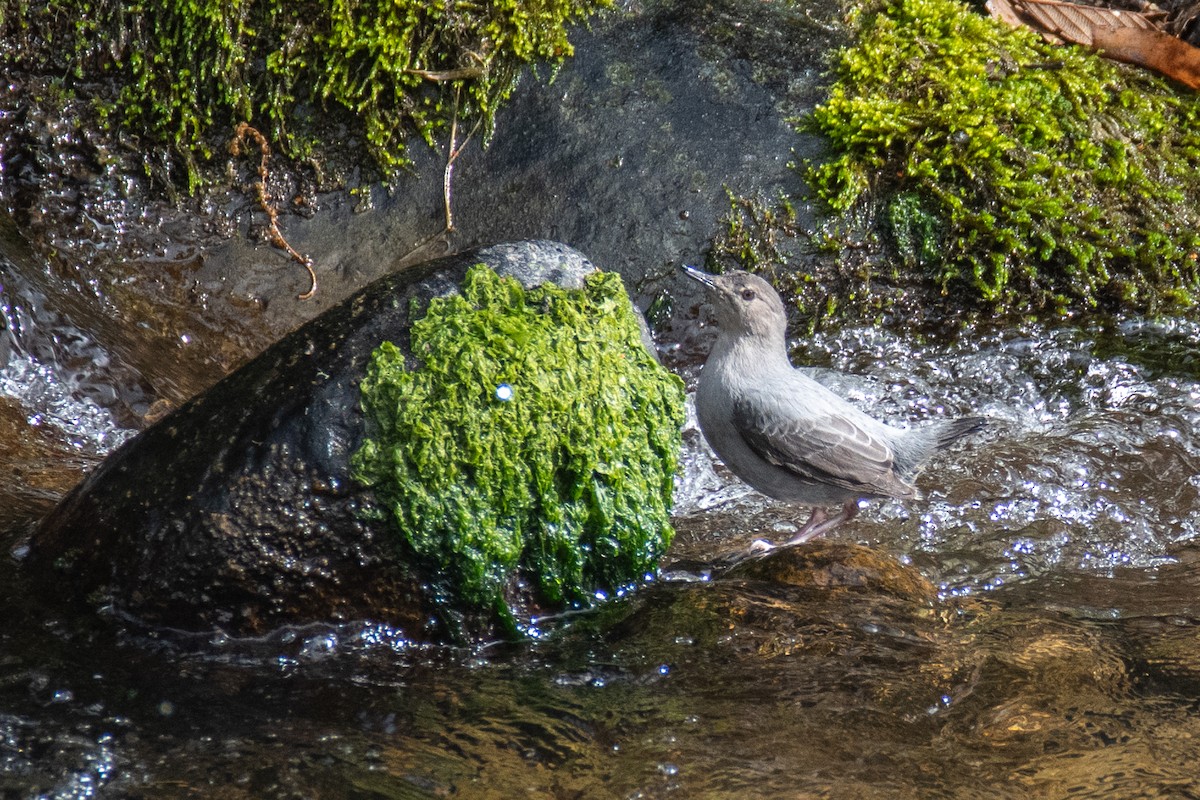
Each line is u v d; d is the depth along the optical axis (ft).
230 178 37.91
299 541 21.98
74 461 29.81
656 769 18.94
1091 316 37.81
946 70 39.34
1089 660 22.81
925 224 37.35
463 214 37.47
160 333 35.35
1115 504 31.78
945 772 19.03
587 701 20.99
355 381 22.40
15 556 24.14
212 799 17.75
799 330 37.11
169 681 20.93
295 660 21.98
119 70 37.76
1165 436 34.40
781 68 39.01
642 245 36.55
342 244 37.55
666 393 24.50
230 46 37.09
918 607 24.61
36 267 35.06
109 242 36.91
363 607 22.61
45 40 37.47
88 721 19.54
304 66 37.63
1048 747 19.80
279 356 23.48
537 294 23.91
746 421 29.71
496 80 37.93
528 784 18.49
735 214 36.81
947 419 33.73
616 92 38.17
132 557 22.33
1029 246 37.42
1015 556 29.25
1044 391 36.52
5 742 18.78
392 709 20.56
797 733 20.04
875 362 36.96
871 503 31.99
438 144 38.01
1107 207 38.11
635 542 24.07
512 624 23.00
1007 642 23.54
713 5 40.47
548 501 23.03
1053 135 38.47
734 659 22.33
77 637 21.94
